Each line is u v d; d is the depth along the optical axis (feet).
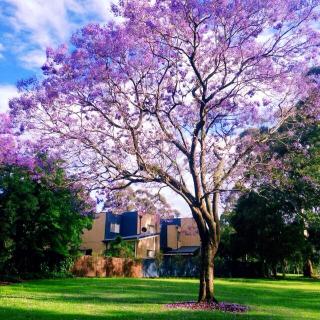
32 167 56.65
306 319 44.50
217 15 48.98
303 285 108.06
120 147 53.62
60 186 55.42
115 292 73.56
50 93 50.90
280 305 58.95
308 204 113.60
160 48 51.80
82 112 53.16
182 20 49.44
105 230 177.47
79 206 57.21
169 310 48.78
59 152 54.24
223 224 161.17
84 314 44.06
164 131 54.95
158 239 177.78
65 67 50.47
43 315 42.83
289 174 78.23
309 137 87.25
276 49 51.88
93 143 53.47
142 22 48.75
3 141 61.67
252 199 138.72
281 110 57.36
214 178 56.95
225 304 53.83
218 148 58.95
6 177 96.27
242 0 48.39
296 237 136.98
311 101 56.54
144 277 140.77
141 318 42.01
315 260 150.00
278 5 48.67
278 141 63.98
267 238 140.97
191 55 52.13
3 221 99.30
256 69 52.70
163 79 54.29
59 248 111.45
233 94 54.03
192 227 113.19
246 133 59.98
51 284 89.76
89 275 127.44
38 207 102.42
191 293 74.02
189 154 55.42
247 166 58.70
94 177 54.70
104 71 49.98
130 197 59.57
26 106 51.29
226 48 51.26
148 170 53.16
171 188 55.36
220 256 161.48
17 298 58.59
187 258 159.43
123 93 52.54
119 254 148.36
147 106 54.03
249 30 50.29
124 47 48.80
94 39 49.42
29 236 106.42
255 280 131.54
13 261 107.96
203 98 53.57
